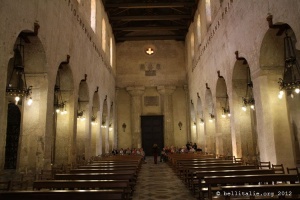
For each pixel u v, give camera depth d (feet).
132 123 98.68
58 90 42.75
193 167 33.40
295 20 26.32
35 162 32.58
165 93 100.27
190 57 91.15
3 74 23.80
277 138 33.99
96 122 65.92
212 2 58.85
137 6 77.82
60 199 16.21
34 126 33.17
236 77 46.39
